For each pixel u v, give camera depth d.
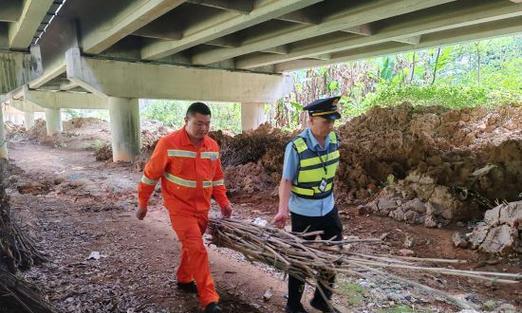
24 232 5.14
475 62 21.25
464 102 13.29
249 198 8.52
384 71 19.75
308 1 7.18
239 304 3.99
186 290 4.18
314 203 3.56
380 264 3.17
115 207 7.88
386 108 11.95
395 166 7.92
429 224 6.15
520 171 6.49
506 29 10.08
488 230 5.25
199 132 3.57
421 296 4.12
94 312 3.70
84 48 12.60
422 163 7.12
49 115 25.81
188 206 3.70
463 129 10.44
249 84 16.58
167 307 3.84
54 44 15.33
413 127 10.90
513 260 4.87
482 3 8.26
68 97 25.98
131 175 11.75
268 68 17.02
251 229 3.78
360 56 13.98
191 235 3.61
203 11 9.80
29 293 3.28
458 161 7.23
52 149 20.62
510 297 4.11
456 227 6.09
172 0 7.41
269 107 23.47
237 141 12.09
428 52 20.03
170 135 3.68
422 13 9.30
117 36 10.31
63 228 6.40
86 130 24.64
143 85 14.11
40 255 4.86
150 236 6.03
